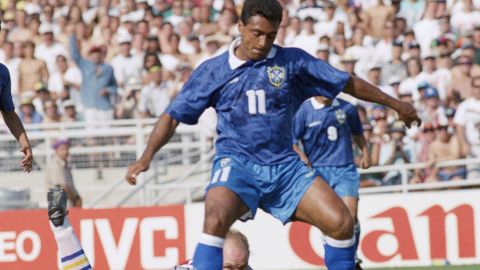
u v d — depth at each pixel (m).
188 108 23.77
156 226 46.06
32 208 50.91
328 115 40.69
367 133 52.22
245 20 23.05
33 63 61.22
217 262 22.59
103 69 59.19
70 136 52.53
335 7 62.97
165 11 65.81
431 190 51.50
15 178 53.09
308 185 23.61
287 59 23.72
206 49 61.25
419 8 62.78
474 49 58.16
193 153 52.44
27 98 57.72
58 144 50.66
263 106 23.55
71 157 53.09
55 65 61.28
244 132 23.72
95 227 46.25
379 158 52.34
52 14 64.62
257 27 22.83
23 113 57.62
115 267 46.22
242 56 23.56
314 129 40.72
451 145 52.81
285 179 23.75
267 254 45.62
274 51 23.70
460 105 54.56
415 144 53.00
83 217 46.31
